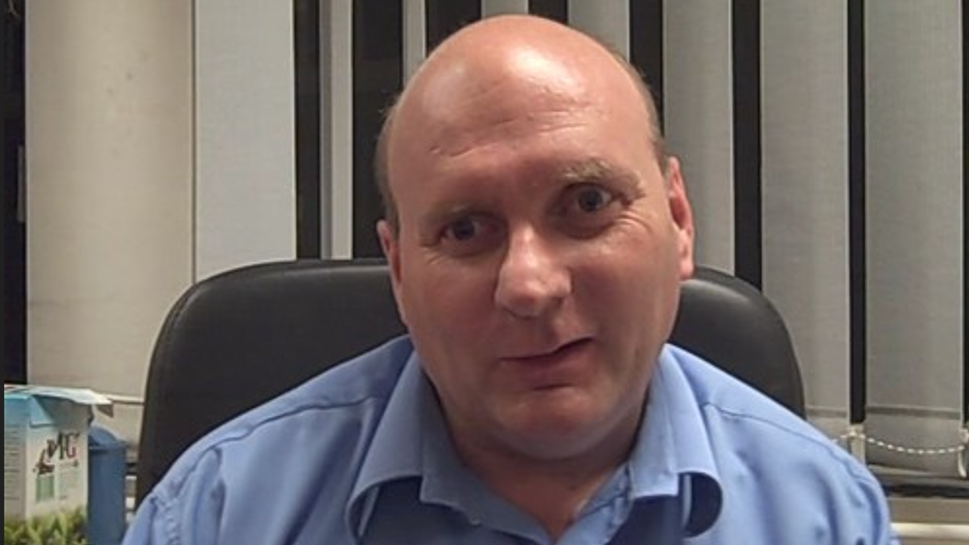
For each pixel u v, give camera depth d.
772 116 1.74
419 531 1.05
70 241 1.85
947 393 1.71
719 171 1.75
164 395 1.33
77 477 1.57
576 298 0.92
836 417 1.72
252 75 1.81
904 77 1.71
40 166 1.85
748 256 1.75
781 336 1.33
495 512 1.03
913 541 1.72
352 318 1.36
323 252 1.83
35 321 1.85
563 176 0.91
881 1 1.72
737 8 1.75
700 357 1.28
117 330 1.84
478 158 0.92
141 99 1.84
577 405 0.93
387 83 1.81
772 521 1.08
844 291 1.72
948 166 1.70
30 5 1.85
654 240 0.95
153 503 1.11
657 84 1.76
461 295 0.93
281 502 1.07
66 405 1.56
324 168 1.83
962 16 1.69
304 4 1.83
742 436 1.12
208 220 1.81
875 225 1.74
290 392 1.22
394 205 0.98
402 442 1.05
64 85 1.84
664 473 1.04
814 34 1.72
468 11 1.80
